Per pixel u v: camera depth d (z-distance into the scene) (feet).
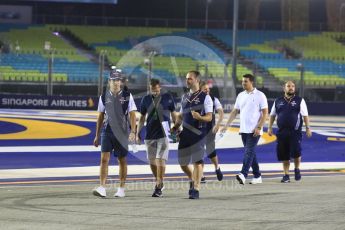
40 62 204.85
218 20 255.50
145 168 73.31
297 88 201.05
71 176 65.77
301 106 64.69
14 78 193.98
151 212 43.01
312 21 261.24
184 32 235.61
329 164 82.43
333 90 199.52
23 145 94.58
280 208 44.93
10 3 238.27
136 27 237.25
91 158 82.07
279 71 216.33
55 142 99.76
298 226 37.88
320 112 186.50
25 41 220.84
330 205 46.29
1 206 44.83
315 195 52.31
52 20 243.60
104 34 233.14
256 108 61.31
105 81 194.90
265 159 86.74
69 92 187.32
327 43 242.99
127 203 47.39
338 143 110.22
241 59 222.28
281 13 256.93
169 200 49.37
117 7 250.57
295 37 244.63
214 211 43.57
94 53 219.20
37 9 242.78
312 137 118.73
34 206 45.06
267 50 234.58
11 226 37.11
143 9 252.42
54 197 50.11
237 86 191.31
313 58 231.30
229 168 76.02
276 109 65.46
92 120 140.87
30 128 119.96
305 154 94.38
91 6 247.29
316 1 260.01
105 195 50.62
